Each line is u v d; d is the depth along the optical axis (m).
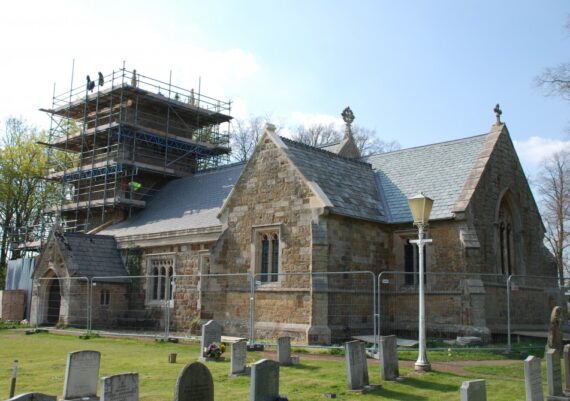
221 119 48.78
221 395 13.94
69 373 12.56
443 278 25.72
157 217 38.56
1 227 55.75
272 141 27.45
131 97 43.69
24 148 55.84
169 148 45.28
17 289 41.19
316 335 23.72
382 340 16.09
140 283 34.81
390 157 32.56
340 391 14.49
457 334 24.69
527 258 30.05
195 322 28.62
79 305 33.03
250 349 22.06
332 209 24.97
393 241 28.03
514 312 28.06
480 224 26.64
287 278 25.52
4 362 19.27
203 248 31.67
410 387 15.27
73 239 34.91
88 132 44.25
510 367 18.62
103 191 42.81
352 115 37.50
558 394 14.05
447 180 28.16
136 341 25.81
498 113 29.91
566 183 51.91
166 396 13.68
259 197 27.42
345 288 25.45
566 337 26.72
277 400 12.31
